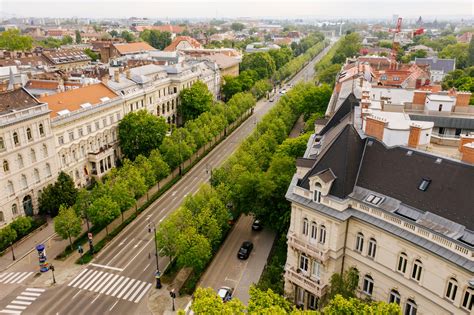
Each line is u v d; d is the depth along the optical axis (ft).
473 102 403.75
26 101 306.35
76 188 331.98
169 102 515.50
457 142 249.34
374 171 187.21
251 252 268.82
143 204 333.21
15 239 280.92
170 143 379.96
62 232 262.67
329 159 191.01
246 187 268.41
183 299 228.22
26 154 301.43
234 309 140.56
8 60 652.89
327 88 488.44
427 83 487.61
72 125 346.74
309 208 185.88
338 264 186.09
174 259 263.29
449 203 160.76
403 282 165.48
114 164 401.29
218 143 488.44
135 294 232.94
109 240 284.41
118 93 414.62
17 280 244.42
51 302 225.76
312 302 200.34
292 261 200.75
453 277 148.05
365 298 176.76
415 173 176.35
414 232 158.81
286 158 284.82
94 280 244.83
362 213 175.73
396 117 222.28
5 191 286.87
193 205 267.80
